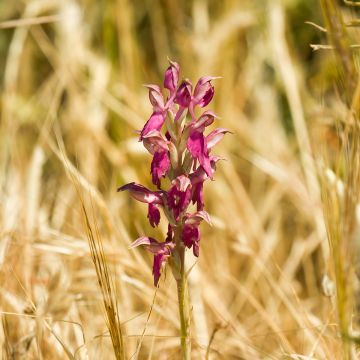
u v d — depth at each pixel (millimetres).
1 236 6051
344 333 3506
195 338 5293
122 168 7988
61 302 4992
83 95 9148
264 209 8047
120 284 5949
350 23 4543
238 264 7527
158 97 3775
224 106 9008
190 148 3758
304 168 7379
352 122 3645
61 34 9570
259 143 8789
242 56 10078
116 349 4035
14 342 5461
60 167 8312
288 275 7191
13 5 10547
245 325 6535
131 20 9711
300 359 4453
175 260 3990
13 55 9117
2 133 8594
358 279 4766
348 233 3477
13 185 7234
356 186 3492
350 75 3762
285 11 9570
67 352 4645
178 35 9820
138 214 7660
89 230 4059
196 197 3908
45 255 6316
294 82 7891
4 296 5590
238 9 9680
